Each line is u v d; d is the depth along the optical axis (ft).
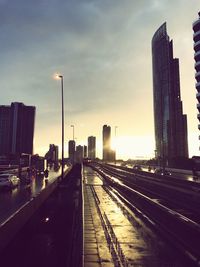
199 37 438.40
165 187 134.10
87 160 556.10
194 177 216.33
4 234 49.08
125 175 240.94
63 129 168.35
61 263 47.67
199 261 33.83
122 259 35.37
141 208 75.51
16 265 47.32
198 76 436.35
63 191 146.10
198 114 443.32
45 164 247.09
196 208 79.66
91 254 37.04
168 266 33.09
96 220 59.82
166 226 54.29
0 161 322.14
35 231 73.51
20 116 616.80
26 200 92.27
